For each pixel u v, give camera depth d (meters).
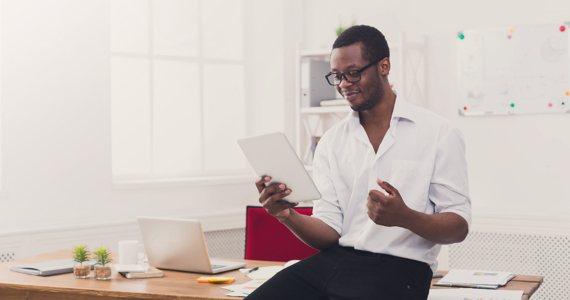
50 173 2.90
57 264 2.04
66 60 2.94
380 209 1.34
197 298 1.62
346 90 1.53
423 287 1.43
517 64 3.00
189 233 1.92
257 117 3.81
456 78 3.21
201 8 3.63
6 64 2.77
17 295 1.83
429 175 1.50
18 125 2.81
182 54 3.57
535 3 2.97
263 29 3.76
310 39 3.76
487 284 1.70
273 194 1.55
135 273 1.88
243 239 3.58
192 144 3.62
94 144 3.04
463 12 3.19
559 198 2.92
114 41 3.32
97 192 3.06
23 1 2.81
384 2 3.47
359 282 1.39
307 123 3.64
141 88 3.42
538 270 2.93
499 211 3.05
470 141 3.18
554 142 2.93
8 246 2.74
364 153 1.60
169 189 3.32
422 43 3.28
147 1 3.42
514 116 3.04
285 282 1.46
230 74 3.77
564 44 2.88
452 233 1.40
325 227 1.65
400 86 3.15
